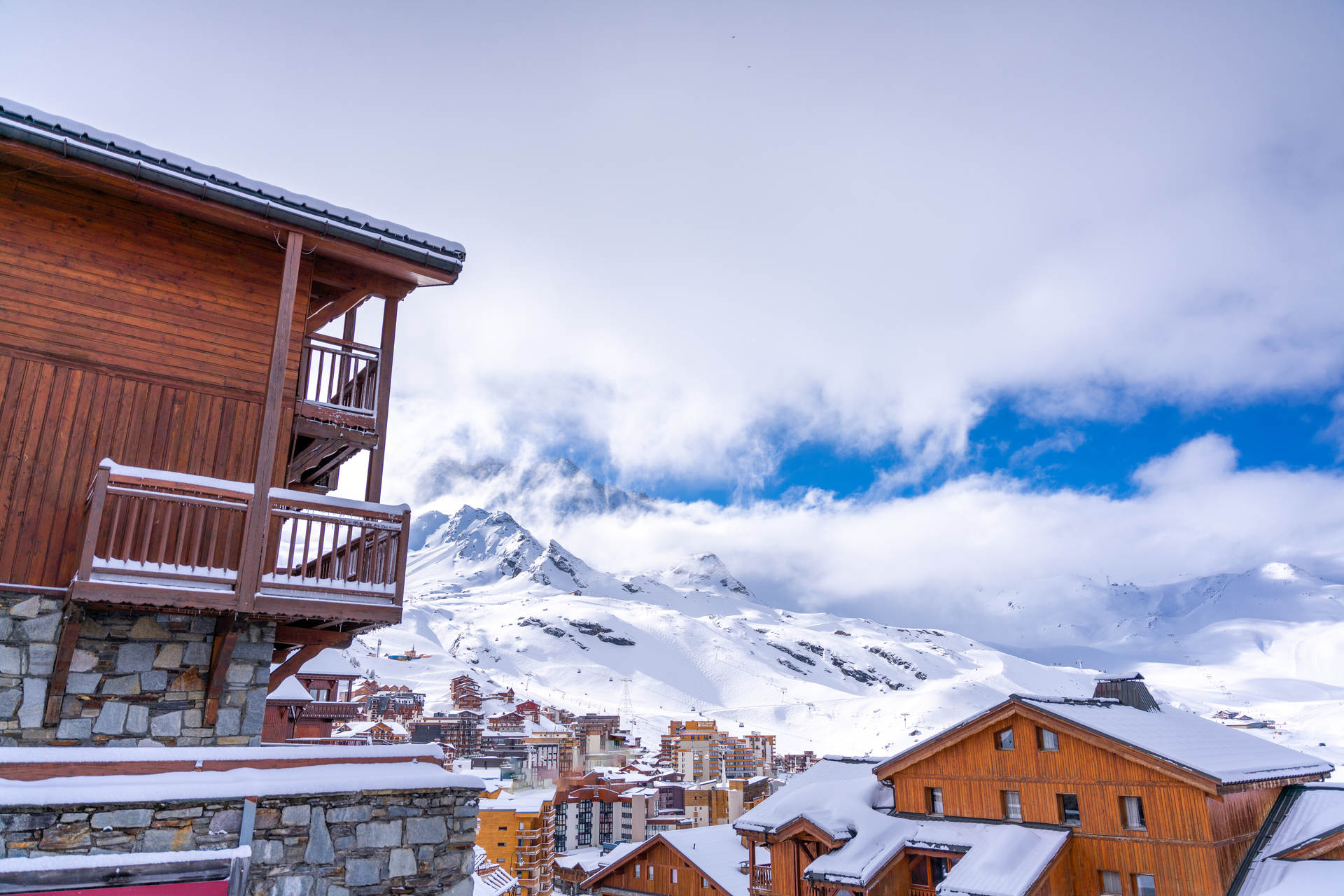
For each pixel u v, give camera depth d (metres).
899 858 24.06
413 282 14.02
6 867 6.73
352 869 9.78
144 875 7.33
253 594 10.21
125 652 10.31
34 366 10.77
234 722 10.65
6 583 9.95
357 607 10.97
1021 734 24.44
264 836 9.38
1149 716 26.44
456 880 10.46
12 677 9.70
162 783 8.95
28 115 10.25
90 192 11.65
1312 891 19.56
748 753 178.12
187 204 11.39
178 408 11.67
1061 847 22.16
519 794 116.88
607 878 39.16
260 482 10.66
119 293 11.58
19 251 10.98
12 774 8.59
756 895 27.64
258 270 12.82
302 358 13.36
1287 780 24.42
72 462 10.77
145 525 10.42
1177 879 20.97
